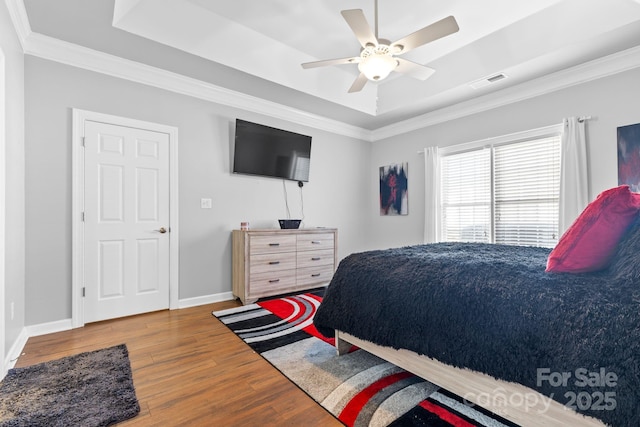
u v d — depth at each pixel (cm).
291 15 279
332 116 457
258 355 213
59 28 248
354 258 213
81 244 275
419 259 180
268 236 360
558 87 322
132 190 304
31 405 154
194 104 346
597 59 289
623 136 280
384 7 265
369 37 213
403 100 411
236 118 379
